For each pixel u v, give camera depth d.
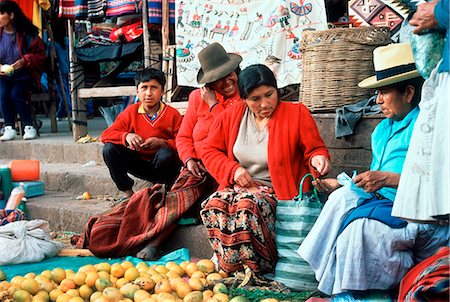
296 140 3.64
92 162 6.50
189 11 5.83
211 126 3.93
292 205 3.43
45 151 7.02
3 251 4.33
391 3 5.11
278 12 5.50
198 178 4.39
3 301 3.40
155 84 4.74
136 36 6.56
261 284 3.53
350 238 2.93
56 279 3.75
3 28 7.46
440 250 2.79
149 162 4.97
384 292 2.96
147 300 3.31
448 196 2.34
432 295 2.50
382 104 3.16
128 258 4.36
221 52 4.18
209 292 3.41
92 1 6.55
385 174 3.00
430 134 2.55
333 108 4.52
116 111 6.95
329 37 4.49
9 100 7.59
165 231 4.41
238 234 3.49
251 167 3.76
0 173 5.55
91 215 5.07
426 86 2.57
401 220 2.92
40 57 7.58
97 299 3.33
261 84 3.53
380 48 3.11
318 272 3.06
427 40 2.62
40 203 5.54
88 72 7.23
